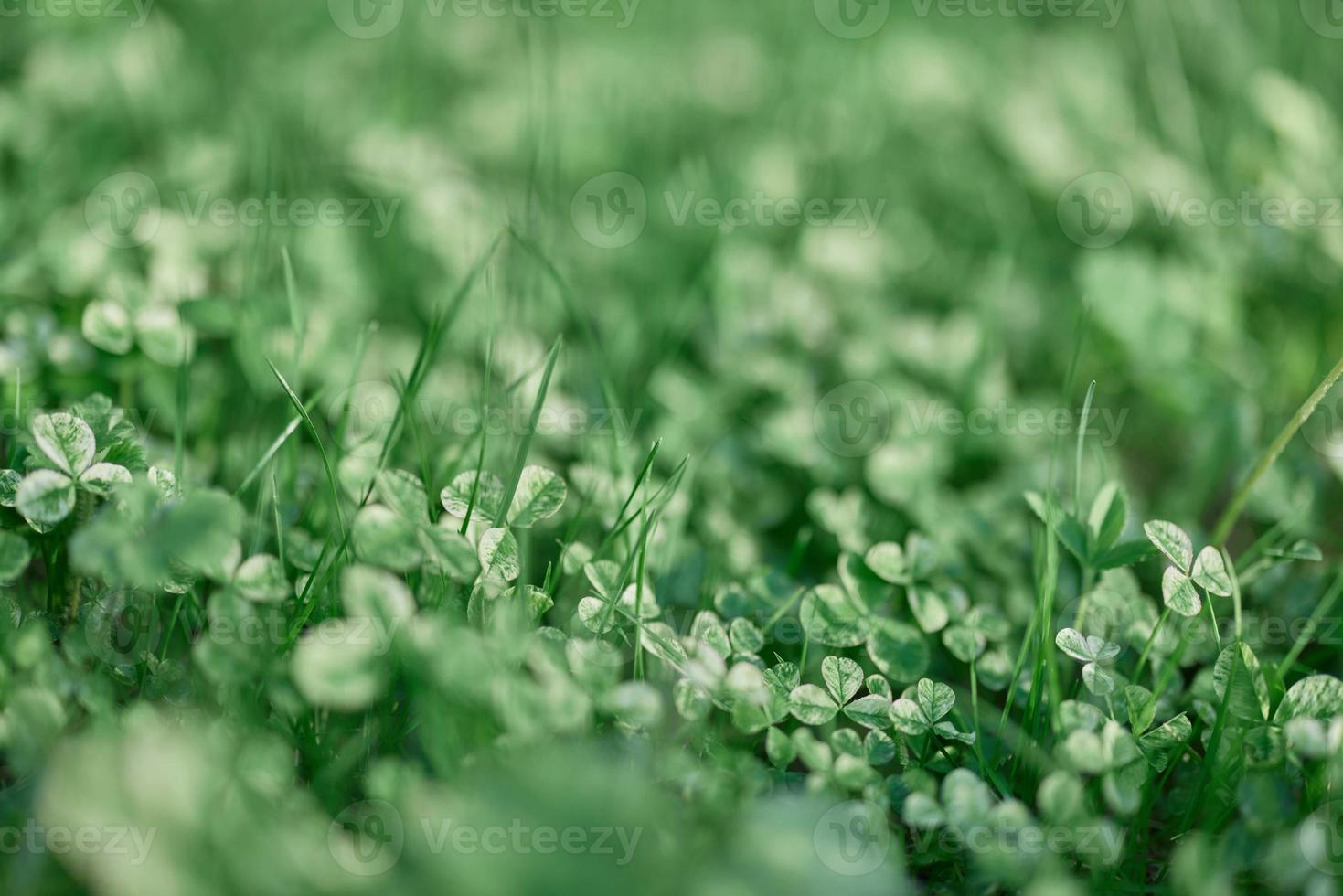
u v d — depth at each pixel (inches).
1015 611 40.6
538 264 43.8
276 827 36.4
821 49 60.2
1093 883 37.6
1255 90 45.9
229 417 41.4
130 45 47.9
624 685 37.6
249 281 42.4
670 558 40.4
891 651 39.1
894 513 41.6
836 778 37.9
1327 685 38.2
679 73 57.7
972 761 38.7
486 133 50.4
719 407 43.0
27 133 45.0
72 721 37.9
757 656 39.5
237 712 37.8
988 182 49.9
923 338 43.9
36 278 41.9
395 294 44.1
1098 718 38.3
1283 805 37.4
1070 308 44.9
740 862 35.9
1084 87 53.8
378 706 38.2
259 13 55.4
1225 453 42.3
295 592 38.9
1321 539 41.4
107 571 37.0
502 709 37.1
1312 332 43.8
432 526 38.0
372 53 55.9
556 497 38.9
